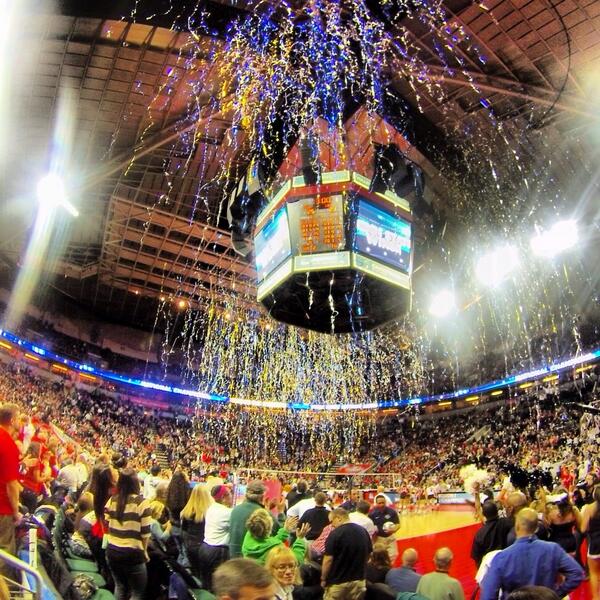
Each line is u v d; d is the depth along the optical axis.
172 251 29.91
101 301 37.91
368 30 14.05
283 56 14.15
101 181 22.42
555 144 18.14
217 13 13.84
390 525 7.20
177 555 6.37
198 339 43.09
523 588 2.22
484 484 10.57
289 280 7.04
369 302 7.48
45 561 5.31
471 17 14.28
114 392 38.84
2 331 29.52
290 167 10.33
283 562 3.92
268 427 43.84
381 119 15.61
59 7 13.15
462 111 17.12
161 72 16.73
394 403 42.28
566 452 23.97
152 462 29.47
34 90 17.31
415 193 7.50
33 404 27.47
